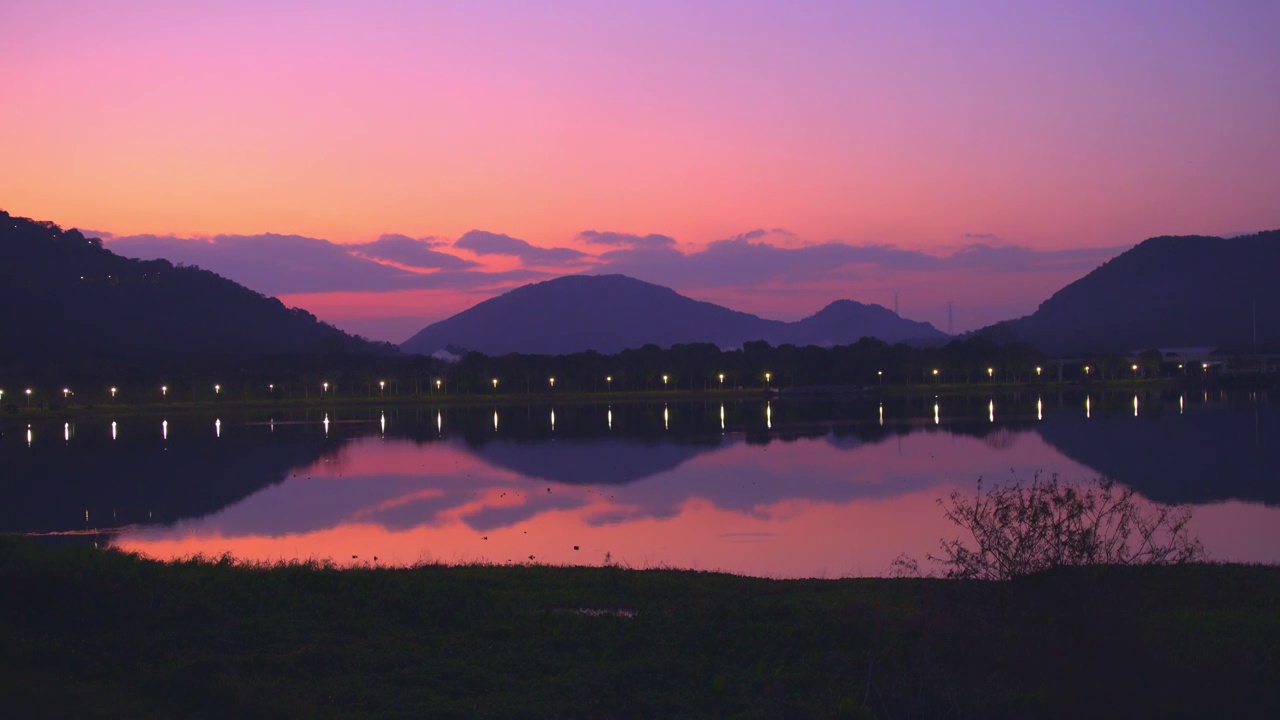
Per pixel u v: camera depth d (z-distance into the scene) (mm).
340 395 180875
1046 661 12359
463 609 18750
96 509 49688
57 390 152375
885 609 18438
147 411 146000
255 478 62406
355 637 16719
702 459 68750
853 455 68500
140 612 17297
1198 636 15922
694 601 20984
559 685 14305
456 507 48812
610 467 65312
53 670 14594
